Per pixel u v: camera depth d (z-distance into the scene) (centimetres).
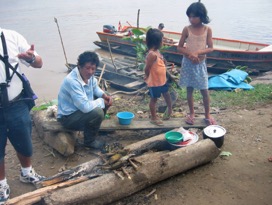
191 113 526
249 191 370
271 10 2250
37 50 1361
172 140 427
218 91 732
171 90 675
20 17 2206
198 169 414
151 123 513
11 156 479
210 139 433
